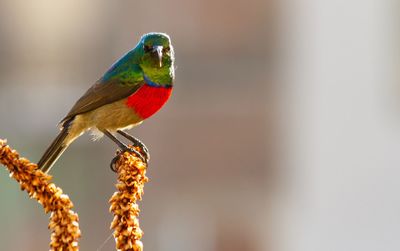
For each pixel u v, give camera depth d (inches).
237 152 745.0
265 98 748.0
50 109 764.6
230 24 754.2
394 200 690.2
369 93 698.2
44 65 775.1
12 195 772.6
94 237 757.9
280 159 743.7
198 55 752.3
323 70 717.9
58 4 775.1
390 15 689.0
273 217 740.0
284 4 742.5
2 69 773.3
